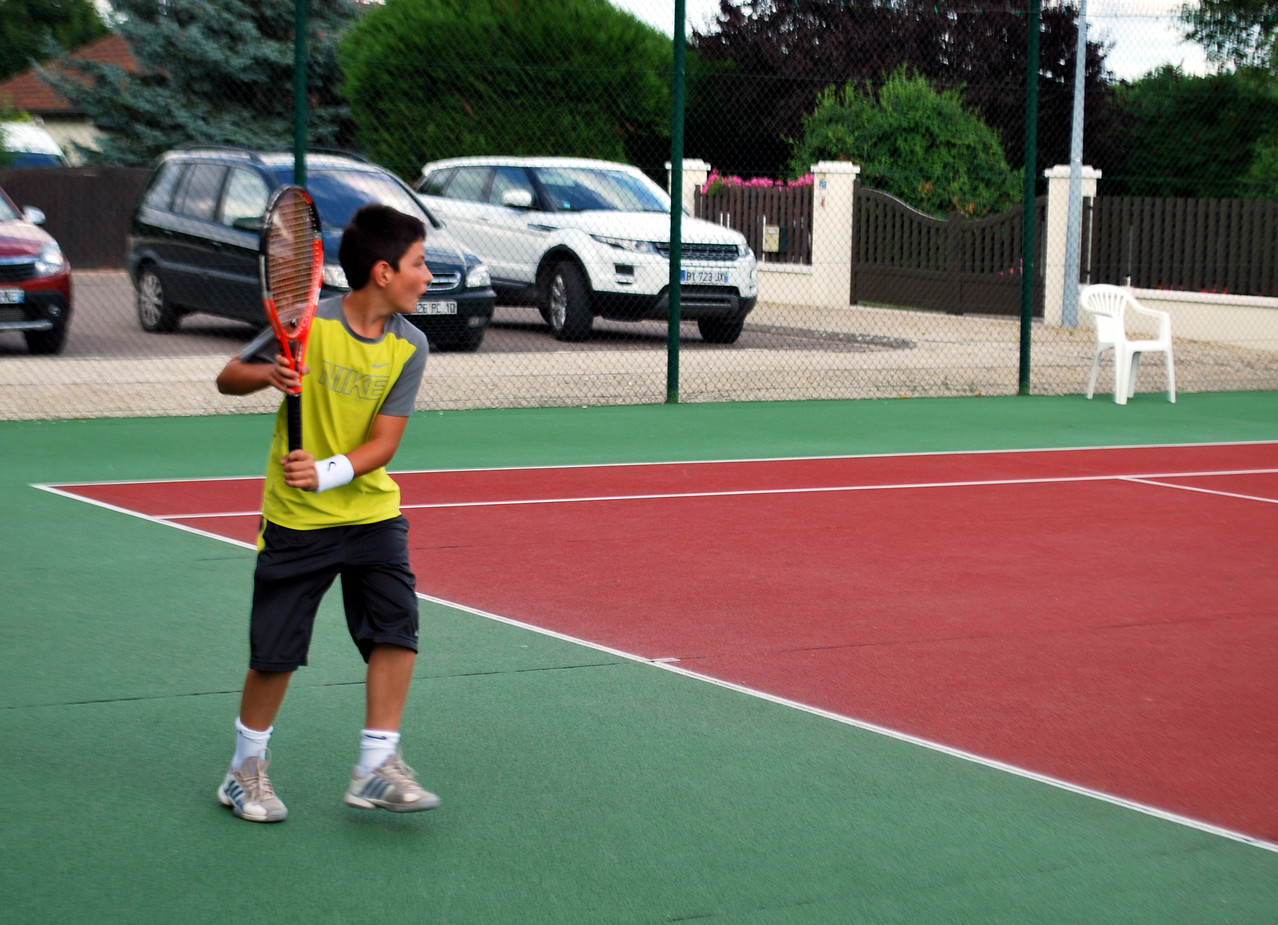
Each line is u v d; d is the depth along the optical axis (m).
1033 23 14.20
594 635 6.05
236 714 5.03
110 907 3.56
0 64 32.41
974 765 4.66
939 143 26.25
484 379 14.39
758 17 31.48
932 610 6.55
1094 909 3.64
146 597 6.52
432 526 8.13
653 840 4.03
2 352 15.56
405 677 4.16
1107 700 5.36
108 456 10.22
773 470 10.21
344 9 29.45
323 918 3.52
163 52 29.25
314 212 4.14
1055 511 8.87
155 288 17.14
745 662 5.72
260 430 11.43
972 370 16.34
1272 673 5.72
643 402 13.56
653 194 18.77
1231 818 4.27
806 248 25.31
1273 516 8.81
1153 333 21.56
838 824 4.16
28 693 5.21
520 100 22.61
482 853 3.93
